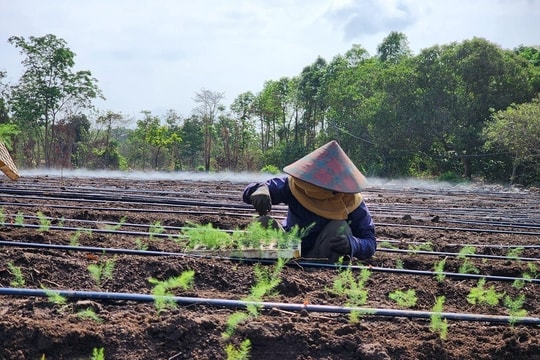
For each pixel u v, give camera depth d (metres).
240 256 4.02
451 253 4.90
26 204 6.35
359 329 3.04
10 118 24.48
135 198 7.85
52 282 3.38
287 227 4.34
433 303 3.59
